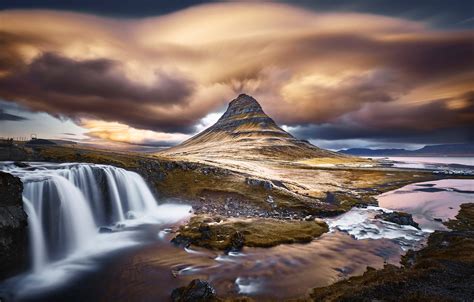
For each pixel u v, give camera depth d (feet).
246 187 249.14
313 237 144.05
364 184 407.44
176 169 280.92
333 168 586.04
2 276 98.02
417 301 71.26
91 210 163.63
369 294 76.84
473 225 182.19
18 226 107.65
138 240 140.77
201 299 79.51
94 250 127.13
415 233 153.48
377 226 168.45
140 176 233.14
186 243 132.05
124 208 191.11
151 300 84.69
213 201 223.92
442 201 278.46
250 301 81.82
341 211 206.90
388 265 106.83
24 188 124.36
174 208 209.67
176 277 99.25
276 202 218.18
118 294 88.38
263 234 143.84
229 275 100.48
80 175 168.04
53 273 103.81
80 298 86.53
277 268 106.52
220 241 133.39
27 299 86.22
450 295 73.77
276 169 537.65
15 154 217.56
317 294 84.69
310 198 240.32
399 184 415.64
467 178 495.41
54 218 132.77
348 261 113.70
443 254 111.14
